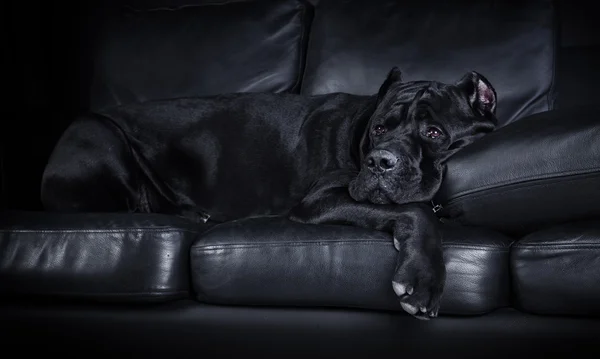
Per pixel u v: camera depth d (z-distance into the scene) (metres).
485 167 1.94
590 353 1.75
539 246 1.79
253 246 1.96
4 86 3.86
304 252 1.93
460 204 1.99
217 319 1.99
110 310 2.04
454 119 2.28
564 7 3.44
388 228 1.96
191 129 2.68
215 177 2.63
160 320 2.02
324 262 1.92
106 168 2.54
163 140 2.68
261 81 3.01
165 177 2.67
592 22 3.41
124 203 2.60
